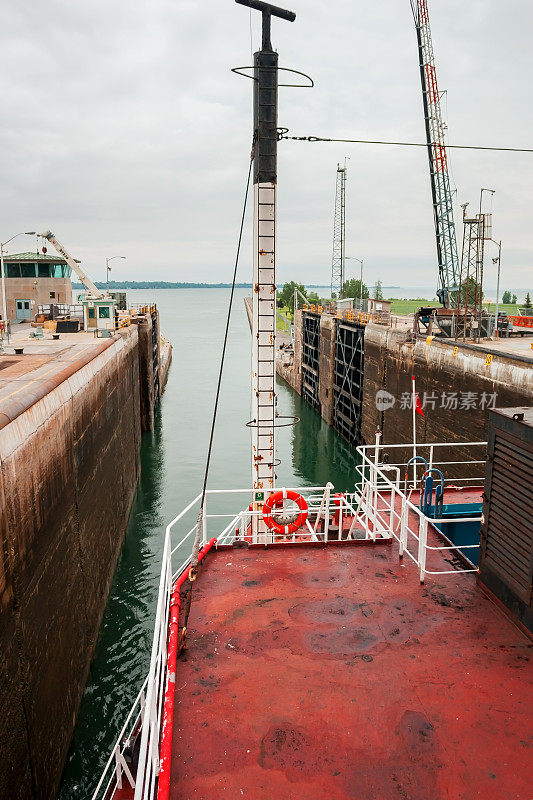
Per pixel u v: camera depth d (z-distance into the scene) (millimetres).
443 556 8172
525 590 6176
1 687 8602
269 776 4402
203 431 41469
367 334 36281
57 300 54469
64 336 35219
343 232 82750
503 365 20422
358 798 4215
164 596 6199
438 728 4871
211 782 4348
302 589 7176
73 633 13477
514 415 6348
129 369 32219
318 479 32188
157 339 53719
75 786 11359
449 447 24422
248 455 35469
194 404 50969
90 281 39812
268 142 10438
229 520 25000
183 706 5117
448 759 4555
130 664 15344
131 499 27453
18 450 10211
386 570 7715
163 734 4664
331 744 4703
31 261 52875
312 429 45344
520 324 43906
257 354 11117
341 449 39062
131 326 37562
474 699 5211
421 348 27516
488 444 6887
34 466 11180
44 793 10336
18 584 9664
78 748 12383
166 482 30891
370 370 35500
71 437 14883
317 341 51312
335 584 7305
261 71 10172
